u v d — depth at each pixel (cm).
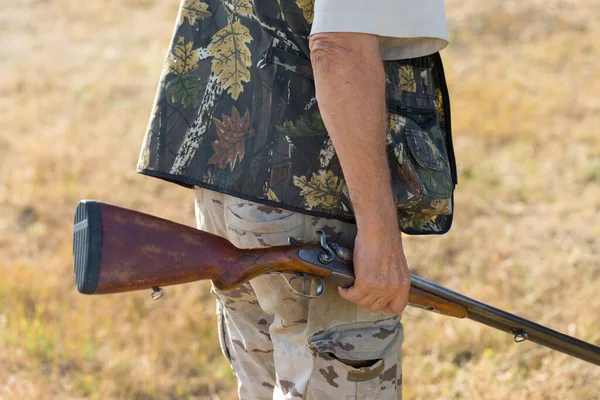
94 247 142
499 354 287
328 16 140
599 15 864
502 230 412
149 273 147
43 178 507
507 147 539
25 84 740
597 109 608
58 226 441
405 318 323
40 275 364
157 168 166
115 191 486
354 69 141
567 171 486
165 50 870
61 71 793
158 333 319
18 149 559
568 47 775
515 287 344
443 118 176
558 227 409
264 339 193
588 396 258
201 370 302
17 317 326
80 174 516
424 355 300
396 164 159
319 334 165
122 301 344
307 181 160
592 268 357
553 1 898
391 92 161
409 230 169
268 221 163
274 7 159
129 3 1105
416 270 373
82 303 340
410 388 272
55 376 290
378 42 145
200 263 153
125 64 817
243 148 161
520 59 756
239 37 163
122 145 576
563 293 334
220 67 164
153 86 741
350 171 145
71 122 625
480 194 461
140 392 288
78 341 310
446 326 309
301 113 159
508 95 645
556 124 578
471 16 870
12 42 915
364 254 150
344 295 157
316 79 144
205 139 164
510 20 854
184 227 154
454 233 408
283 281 166
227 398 287
